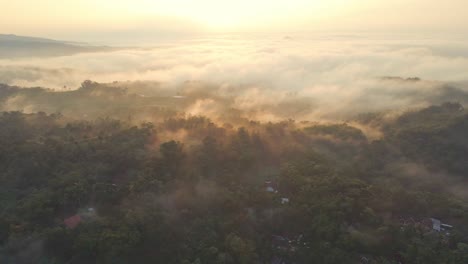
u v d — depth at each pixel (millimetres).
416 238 56906
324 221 59500
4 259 47781
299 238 59844
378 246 55812
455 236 57938
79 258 50438
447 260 52250
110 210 60062
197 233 57125
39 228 54094
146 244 53250
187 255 52938
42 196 59875
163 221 57094
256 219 62281
